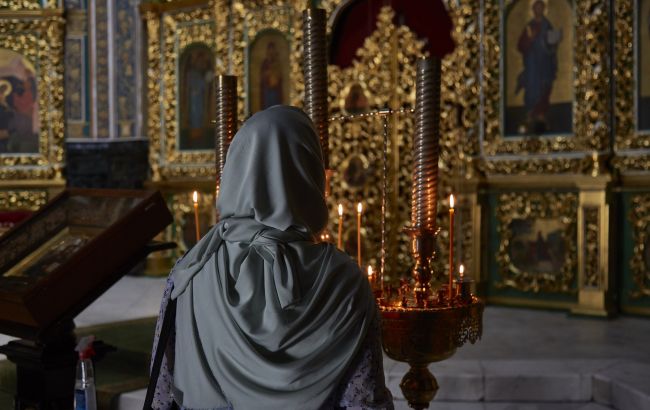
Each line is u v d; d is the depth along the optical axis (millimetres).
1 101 9750
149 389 1600
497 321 6395
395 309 2605
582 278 6691
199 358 1502
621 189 6734
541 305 7059
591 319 6512
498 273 7301
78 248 3428
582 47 6742
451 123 7422
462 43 7320
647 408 3914
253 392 1418
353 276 1526
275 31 8555
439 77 2705
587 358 4883
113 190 3664
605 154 6664
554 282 6988
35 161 9836
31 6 9734
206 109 9227
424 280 2721
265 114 1563
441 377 4418
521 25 7078
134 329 5734
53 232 3660
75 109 9891
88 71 9883
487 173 7309
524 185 7098
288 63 8500
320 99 2977
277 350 1442
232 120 3174
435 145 2715
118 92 9820
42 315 3086
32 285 3123
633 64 6613
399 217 7758
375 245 7805
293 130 1542
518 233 7203
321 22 2984
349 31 8070
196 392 1497
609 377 4301
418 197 2727
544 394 4383
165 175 9492
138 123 9773
